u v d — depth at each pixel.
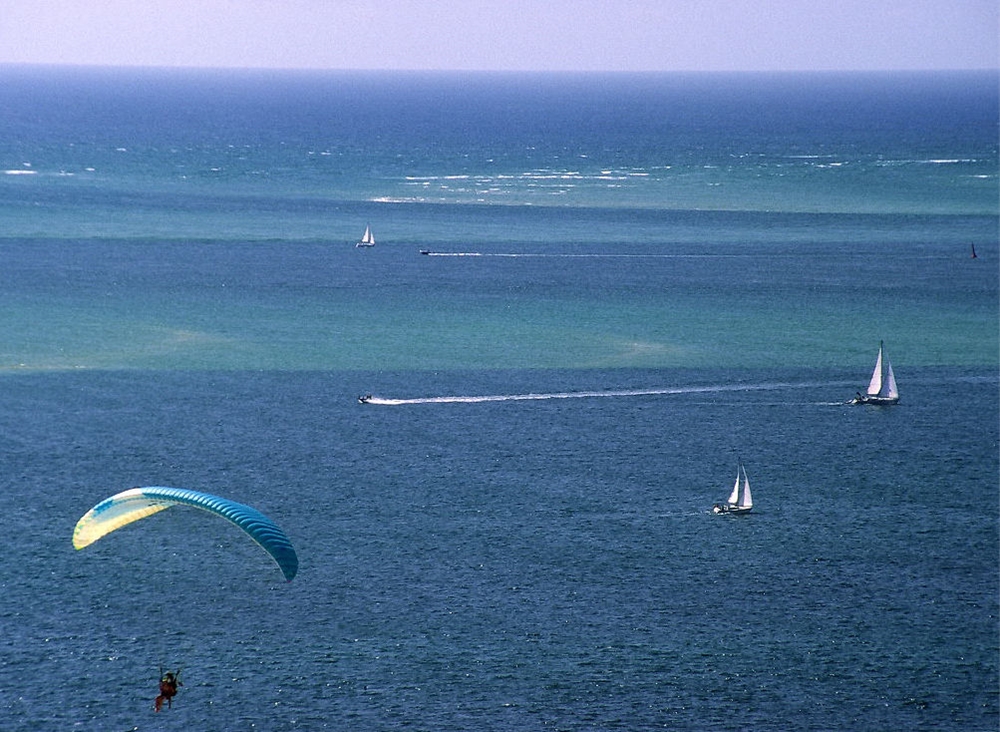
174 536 135.25
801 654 112.31
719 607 120.94
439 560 130.62
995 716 103.12
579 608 120.25
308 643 112.88
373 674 108.12
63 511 142.38
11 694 103.75
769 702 104.81
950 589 125.44
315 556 131.12
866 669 110.00
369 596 122.12
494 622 117.38
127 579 124.50
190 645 112.19
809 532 139.50
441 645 112.88
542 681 107.38
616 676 108.31
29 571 125.88
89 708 102.12
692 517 143.62
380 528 139.00
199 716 101.50
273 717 101.69
